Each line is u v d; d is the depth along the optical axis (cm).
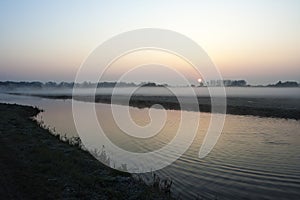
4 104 6631
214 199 1393
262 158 2130
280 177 1694
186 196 1423
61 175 1483
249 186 1559
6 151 1906
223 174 1762
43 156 1803
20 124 3419
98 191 1318
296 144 2634
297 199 1384
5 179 1316
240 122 4228
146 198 1284
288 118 4734
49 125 3825
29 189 1215
